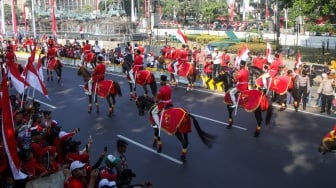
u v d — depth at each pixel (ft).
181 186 40.22
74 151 34.78
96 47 110.93
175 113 45.34
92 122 60.95
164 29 209.46
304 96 66.03
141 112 58.65
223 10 241.96
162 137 53.98
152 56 101.71
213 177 42.04
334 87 63.67
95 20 231.71
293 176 41.88
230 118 56.75
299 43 148.15
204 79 83.30
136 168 44.62
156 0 255.29
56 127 39.78
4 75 29.60
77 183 27.63
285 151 48.47
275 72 64.64
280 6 128.26
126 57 100.48
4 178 29.53
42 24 240.73
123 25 208.03
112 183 28.86
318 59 115.34
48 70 92.32
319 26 140.36
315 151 48.26
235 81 58.08
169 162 46.11
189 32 200.03
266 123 53.36
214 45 145.28
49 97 76.84
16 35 165.07
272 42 148.56
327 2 98.07
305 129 56.13
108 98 63.00
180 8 249.34
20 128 38.04
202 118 61.77
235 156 47.29
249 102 52.47
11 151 27.81
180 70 78.89
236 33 178.09
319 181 40.70
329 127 56.70
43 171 30.66
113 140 53.26
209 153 48.44
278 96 69.51
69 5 325.21
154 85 69.97
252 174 42.52
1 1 184.34
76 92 80.38
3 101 27.63
